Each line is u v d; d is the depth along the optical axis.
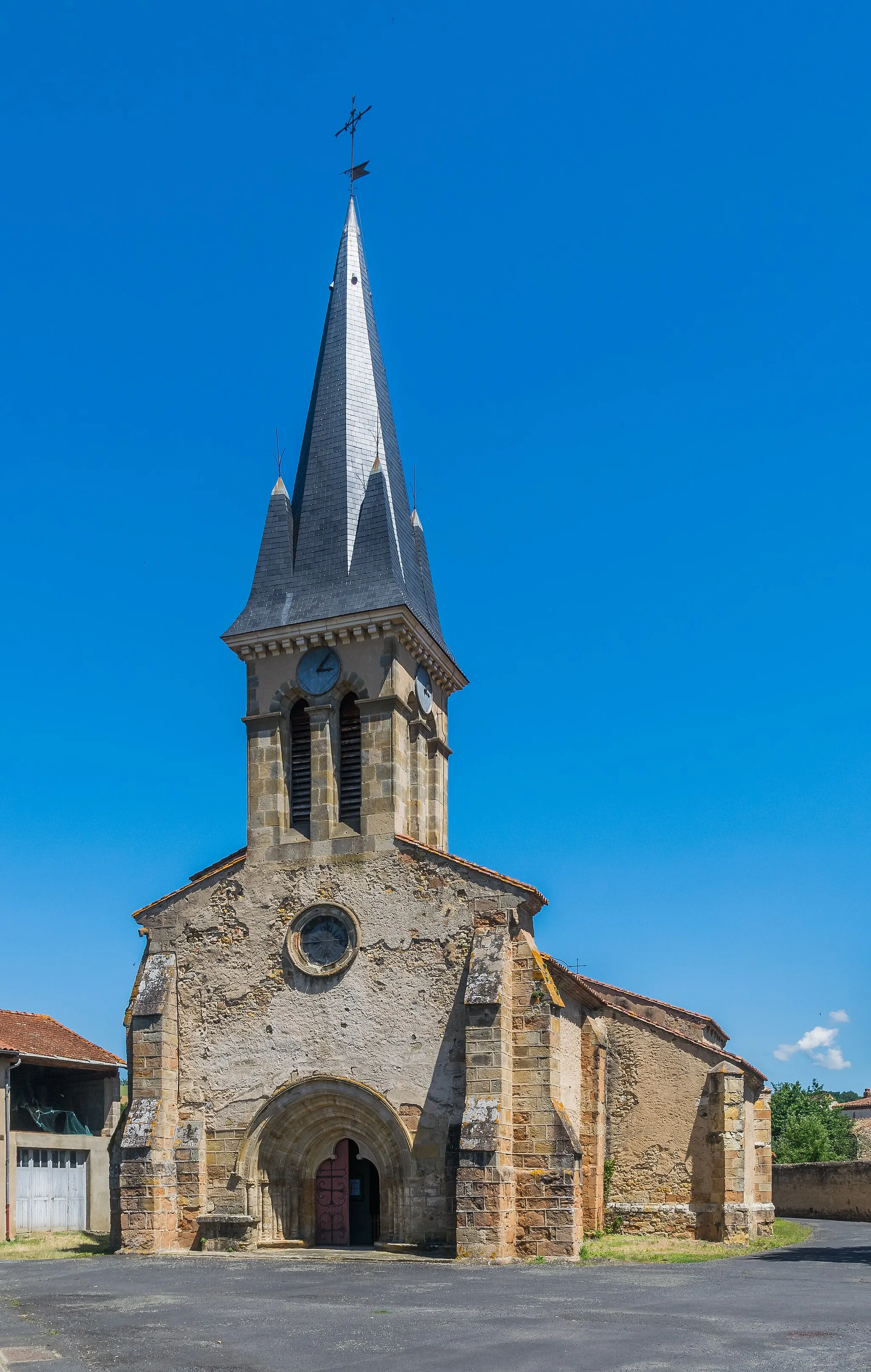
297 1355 15.19
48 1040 41.47
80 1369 14.43
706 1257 28.53
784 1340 15.93
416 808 33.94
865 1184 50.56
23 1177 38.62
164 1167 30.28
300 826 33.22
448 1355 15.00
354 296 39.72
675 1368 13.96
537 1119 28.19
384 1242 28.88
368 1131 30.09
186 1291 21.73
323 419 37.72
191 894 33.06
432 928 30.44
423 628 34.41
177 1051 31.78
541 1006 28.81
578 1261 27.14
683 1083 35.00
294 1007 31.16
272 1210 30.36
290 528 36.25
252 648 34.41
